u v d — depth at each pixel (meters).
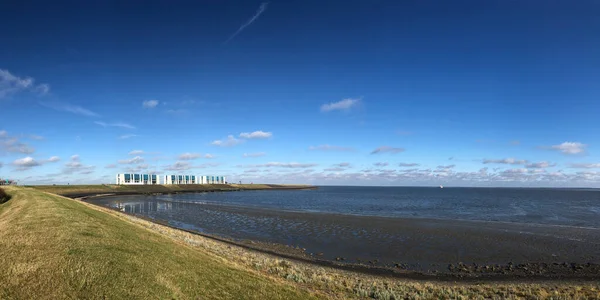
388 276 20.28
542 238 31.61
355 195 155.38
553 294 15.37
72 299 8.13
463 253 26.08
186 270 12.61
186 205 73.06
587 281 19.28
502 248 27.62
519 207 78.12
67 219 18.14
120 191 134.75
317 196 140.62
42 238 12.84
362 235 33.31
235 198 113.31
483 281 19.31
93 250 12.09
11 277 8.72
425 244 29.17
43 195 38.91
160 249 15.63
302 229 37.06
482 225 39.91
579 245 28.72
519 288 16.83
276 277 15.89
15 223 16.55
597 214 60.00
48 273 9.27
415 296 14.49
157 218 47.66
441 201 104.75
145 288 9.74
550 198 135.25
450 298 14.68
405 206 79.44
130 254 12.88
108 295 8.75
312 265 22.30
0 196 42.47
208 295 10.58
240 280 12.97
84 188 122.50
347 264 22.98
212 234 34.09
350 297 14.02
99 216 24.48
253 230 36.75
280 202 93.25
